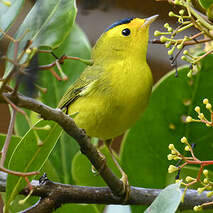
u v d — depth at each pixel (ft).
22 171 5.97
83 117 6.15
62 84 6.20
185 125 6.11
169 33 5.98
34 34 5.93
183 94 6.10
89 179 6.15
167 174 6.12
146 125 6.12
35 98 5.88
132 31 6.17
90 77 6.15
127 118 6.14
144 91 6.14
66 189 6.04
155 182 6.12
